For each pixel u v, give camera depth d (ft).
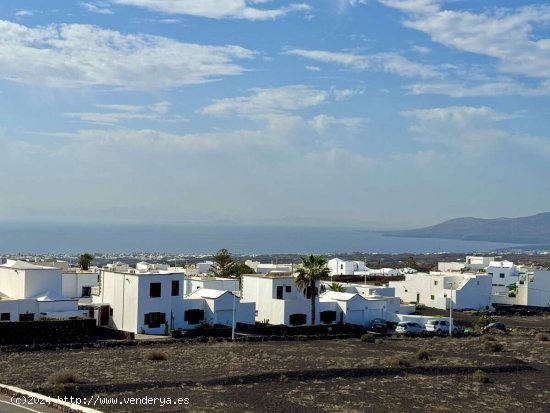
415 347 262.06
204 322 285.02
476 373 199.82
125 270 302.25
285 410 151.43
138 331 265.34
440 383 190.90
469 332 314.14
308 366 205.57
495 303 454.40
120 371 187.52
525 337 306.14
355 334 296.30
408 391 178.91
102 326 273.33
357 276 504.43
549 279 449.48
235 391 167.94
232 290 333.42
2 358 205.26
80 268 366.02
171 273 275.80
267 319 311.47
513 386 191.83
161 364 201.57
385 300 334.44
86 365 195.93
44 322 240.53
